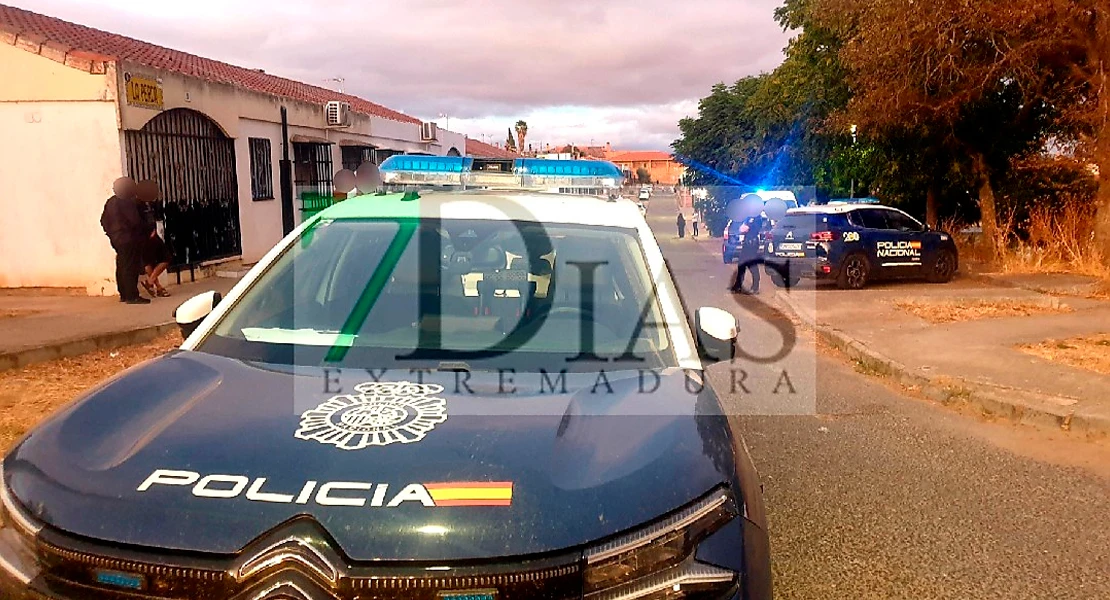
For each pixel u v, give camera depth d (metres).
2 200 12.58
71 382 7.68
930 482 5.48
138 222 11.71
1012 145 19.30
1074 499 5.20
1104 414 6.65
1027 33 15.25
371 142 24.14
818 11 18.36
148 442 2.35
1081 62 15.75
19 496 2.23
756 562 2.31
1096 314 11.96
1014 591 3.96
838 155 24.30
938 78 16.36
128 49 16.66
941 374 8.21
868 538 4.55
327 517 2.04
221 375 2.83
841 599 3.85
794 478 5.52
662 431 2.52
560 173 4.90
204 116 15.09
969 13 14.92
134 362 8.63
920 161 20.34
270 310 3.39
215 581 1.98
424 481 2.15
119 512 2.09
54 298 12.21
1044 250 17.56
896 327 11.08
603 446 2.41
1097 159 15.48
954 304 13.25
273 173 18.16
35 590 2.08
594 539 2.09
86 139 12.43
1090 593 3.95
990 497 5.21
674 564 2.15
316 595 1.96
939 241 16.42
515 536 2.05
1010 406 7.10
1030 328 10.85
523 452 2.31
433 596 1.98
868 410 7.37
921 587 3.98
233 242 16.34
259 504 2.08
